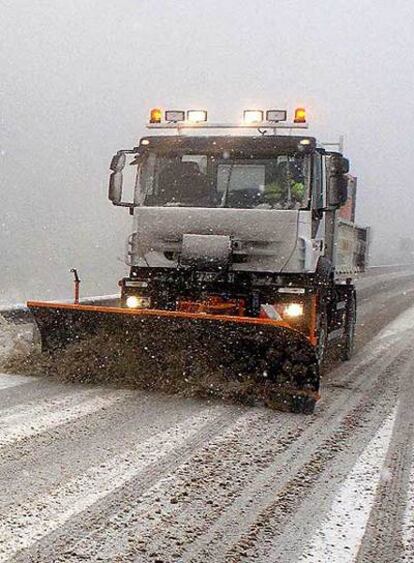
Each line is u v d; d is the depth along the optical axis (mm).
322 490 4469
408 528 3879
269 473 4770
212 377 7172
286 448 5422
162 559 3393
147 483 4430
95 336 7711
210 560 3408
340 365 10031
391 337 13383
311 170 8086
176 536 3662
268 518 3961
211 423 6051
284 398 6699
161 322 7105
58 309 7504
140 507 4027
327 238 9469
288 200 8094
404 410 7012
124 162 8617
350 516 4031
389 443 5688
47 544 3488
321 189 8406
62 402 6551
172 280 8211
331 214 9547
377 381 8711
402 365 10055
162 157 8492
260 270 7930
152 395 7051
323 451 5383
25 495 4121
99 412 6238
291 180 8109
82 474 4535
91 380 7559
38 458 4828
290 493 4387
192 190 8375
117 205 8586
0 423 5680
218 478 4605
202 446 5332
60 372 7684
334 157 8219
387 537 3750
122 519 3840
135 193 8578
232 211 7996
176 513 3967
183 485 4430
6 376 7676
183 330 7109
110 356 7594
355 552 3553
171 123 8883
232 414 6430
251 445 5445
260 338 6797
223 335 6949
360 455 5309
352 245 11492
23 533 3602
